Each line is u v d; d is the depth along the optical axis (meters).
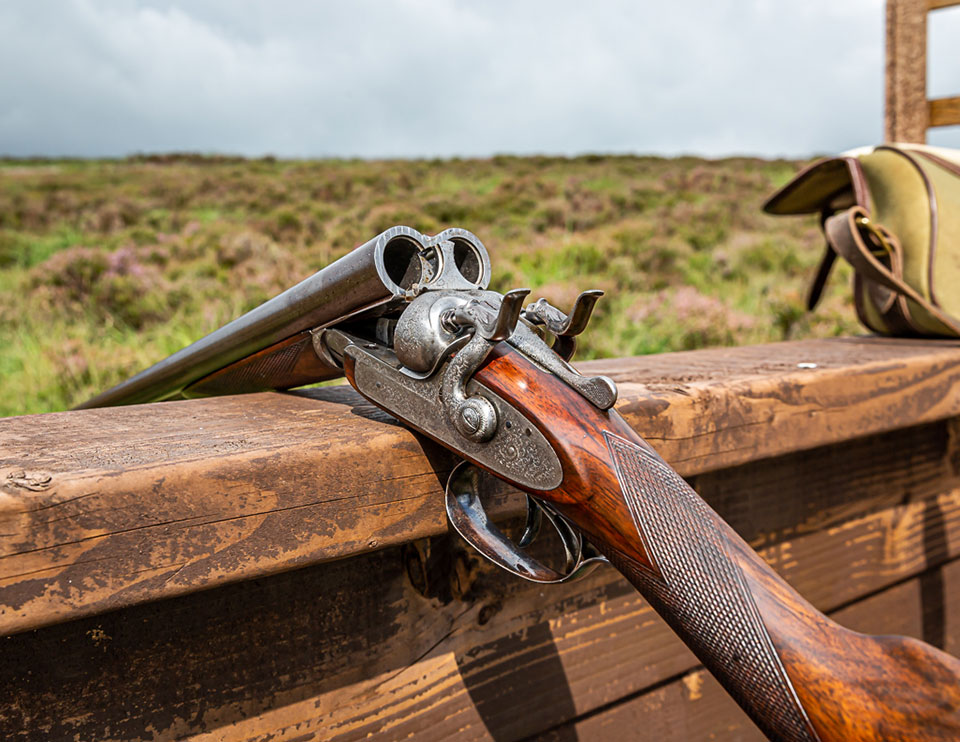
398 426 0.95
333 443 0.85
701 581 0.75
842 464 1.63
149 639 0.88
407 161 24.30
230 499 0.77
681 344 4.47
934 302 1.85
